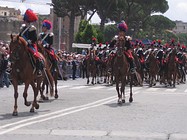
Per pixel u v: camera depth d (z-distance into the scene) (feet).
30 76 47.09
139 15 262.26
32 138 33.60
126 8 229.04
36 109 51.49
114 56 59.57
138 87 94.79
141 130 37.55
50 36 61.36
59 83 103.60
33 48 48.08
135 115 47.16
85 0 199.31
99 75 111.55
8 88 83.10
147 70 104.32
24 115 46.16
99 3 204.64
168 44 109.09
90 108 53.16
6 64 84.02
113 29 352.90
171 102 61.57
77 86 93.97
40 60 49.47
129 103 59.67
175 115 47.52
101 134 35.50
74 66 124.47
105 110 51.31
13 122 41.22
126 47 59.67
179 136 34.96
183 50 122.62
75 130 37.06
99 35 191.93
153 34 361.30
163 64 100.63
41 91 60.75
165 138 34.12
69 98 66.08
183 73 120.16
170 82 100.68
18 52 45.29
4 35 293.43
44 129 37.40
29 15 47.98
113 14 225.76
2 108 52.24
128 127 39.01
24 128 37.88
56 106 55.01
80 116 45.73
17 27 301.02
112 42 60.18
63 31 325.42
